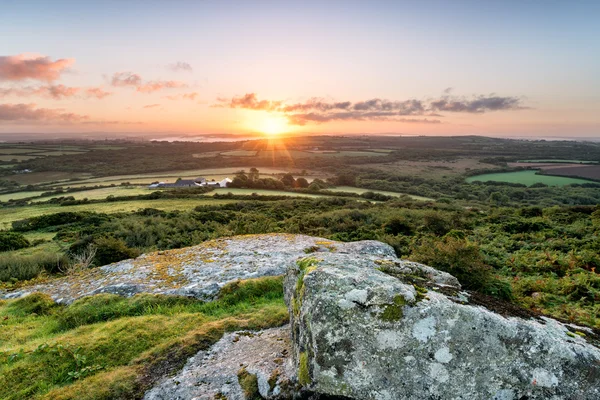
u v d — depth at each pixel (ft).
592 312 26.48
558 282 33.24
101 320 26.32
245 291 29.17
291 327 17.58
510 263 43.06
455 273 29.96
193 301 28.25
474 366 12.45
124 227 117.60
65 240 104.17
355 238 78.28
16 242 95.91
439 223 82.38
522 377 12.19
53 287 35.55
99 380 17.34
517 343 12.48
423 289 14.79
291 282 19.26
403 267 18.58
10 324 27.27
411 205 191.93
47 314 29.19
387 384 12.63
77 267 59.00
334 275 15.15
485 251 50.24
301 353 14.40
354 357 12.91
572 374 11.95
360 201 225.15
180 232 114.73
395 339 12.89
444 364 12.55
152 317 24.36
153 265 37.35
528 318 14.16
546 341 12.41
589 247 47.62
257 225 104.83
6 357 20.35
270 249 42.39
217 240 48.93
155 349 19.94
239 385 15.85
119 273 35.68
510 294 28.94
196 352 19.57
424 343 12.76
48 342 21.57
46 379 18.19
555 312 27.07
